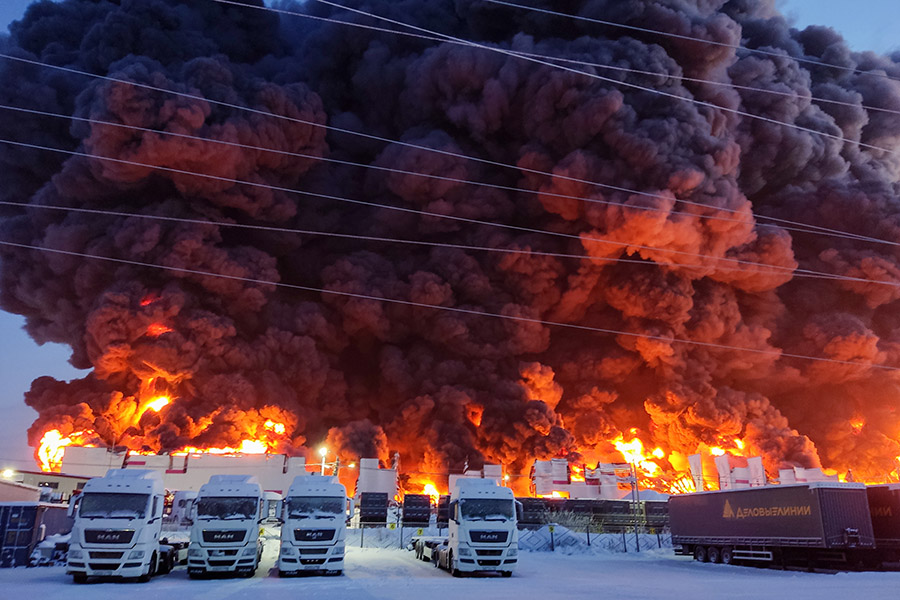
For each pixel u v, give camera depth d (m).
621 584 19.70
